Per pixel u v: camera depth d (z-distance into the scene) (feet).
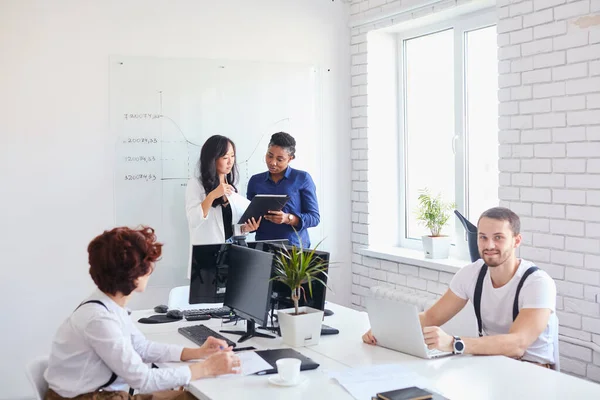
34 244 14.33
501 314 9.29
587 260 11.11
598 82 10.81
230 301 10.16
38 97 14.25
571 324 11.41
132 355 7.66
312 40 16.74
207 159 13.99
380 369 7.93
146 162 15.14
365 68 16.63
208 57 15.66
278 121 16.40
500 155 12.62
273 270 10.01
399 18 15.55
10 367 14.24
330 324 10.47
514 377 7.61
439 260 14.69
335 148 17.13
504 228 9.09
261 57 16.21
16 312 14.25
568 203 11.39
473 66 14.70
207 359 7.91
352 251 17.35
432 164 16.03
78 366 7.70
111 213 14.90
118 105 14.88
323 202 17.04
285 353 8.61
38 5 14.19
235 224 14.11
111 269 7.79
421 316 10.02
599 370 11.00
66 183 14.52
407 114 16.85
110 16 14.76
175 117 15.35
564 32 11.32
